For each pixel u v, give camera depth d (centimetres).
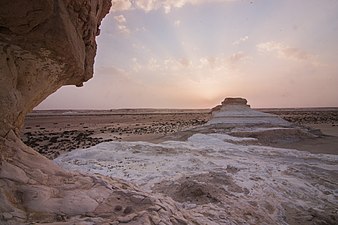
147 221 354
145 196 434
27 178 395
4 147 417
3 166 386
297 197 768
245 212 598
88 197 401
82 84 643
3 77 395
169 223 374
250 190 775
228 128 2403
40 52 423
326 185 883
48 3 358
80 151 1433
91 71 611
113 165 1133
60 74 519
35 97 512
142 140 2288
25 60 428
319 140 2119
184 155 1340
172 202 480
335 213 668
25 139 2619
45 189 388
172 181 845
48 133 3319
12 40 385
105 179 498
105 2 613
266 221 579
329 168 1120
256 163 1165
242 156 1357
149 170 1027
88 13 492
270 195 751
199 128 2492
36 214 338
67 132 3416
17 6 338
